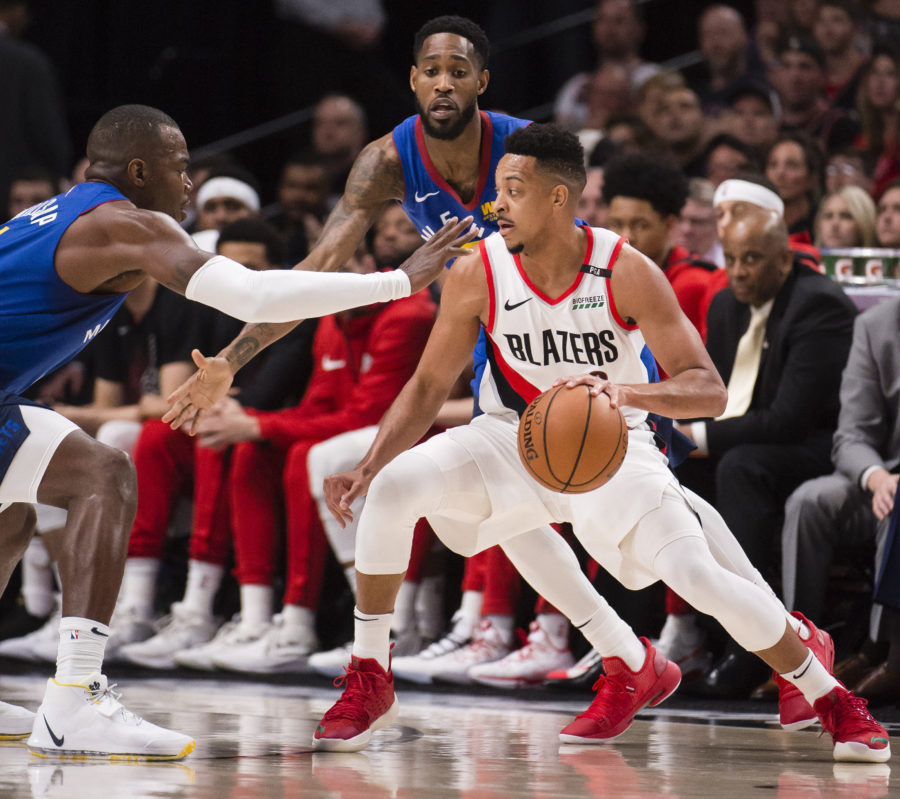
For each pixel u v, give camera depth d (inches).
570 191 358.6
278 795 285.1
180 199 372.5
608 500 364.8
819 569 517.0
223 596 692.1
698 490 568.1
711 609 356.8
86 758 340.5
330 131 964.6
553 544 394.9
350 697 370.9
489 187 435.5
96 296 358.6
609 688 397.1
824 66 886.4
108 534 343.6
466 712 473.1
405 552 369.1
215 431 617.0
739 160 735.7
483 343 397.4
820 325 549.3
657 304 360.8
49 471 347.6
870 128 791.7
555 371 374.3
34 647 669.3
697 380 350.6
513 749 374.3
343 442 602.2
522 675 558.6
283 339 662.5
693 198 683.4
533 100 1130.7
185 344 666.8
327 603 663.1
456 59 420.8
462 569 658.8
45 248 350.3
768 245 548.4
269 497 634.8
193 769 326.0
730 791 300.5
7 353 353.7
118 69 1111.0
